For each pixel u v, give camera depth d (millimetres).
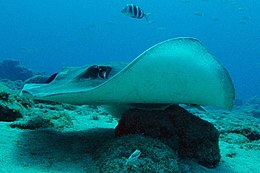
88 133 4031
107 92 2836
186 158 3357
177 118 3461
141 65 2676
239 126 5867
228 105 2951
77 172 2760
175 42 2689
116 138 3184
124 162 2652
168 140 3303
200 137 3402
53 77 4281
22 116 4594
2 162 2809
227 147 4535
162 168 2715
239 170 3514
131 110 3469
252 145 4785
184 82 2850
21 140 3498
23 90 3650
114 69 3527
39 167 2803
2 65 18984
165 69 2758
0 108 4324
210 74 2832
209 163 3395
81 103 3318
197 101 3047
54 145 3451
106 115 6414
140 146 2859
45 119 4336
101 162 2816
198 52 2766
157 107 3502
